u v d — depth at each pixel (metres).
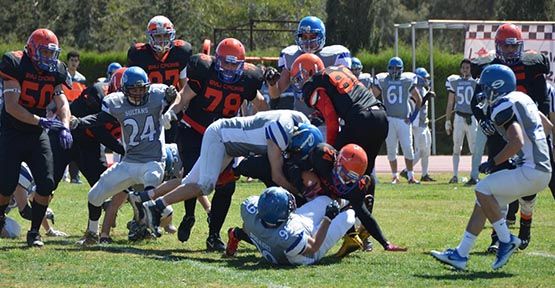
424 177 30.72
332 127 14.62
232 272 12.87
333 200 13.92
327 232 13.53
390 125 29.36
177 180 14.97
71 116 15.78
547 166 13.23
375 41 66.06
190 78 15.56
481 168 13.07
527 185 13.16
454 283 12.26
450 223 19.09
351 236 14.20
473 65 16.95
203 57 15.64
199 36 68.12
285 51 17.16
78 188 27.17
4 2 66.06
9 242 15.95
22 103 15.30
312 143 13.93
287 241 13.20
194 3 68.88
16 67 15.09
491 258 14.54
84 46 66.62
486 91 13.22
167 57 18.47
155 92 15.34
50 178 15.34
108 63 47.53
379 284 12.08
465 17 80.75
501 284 12.24
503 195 13.21
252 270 13.05
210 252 14.99
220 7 71.50
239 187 27.50
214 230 15.20
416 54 48.03
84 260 13.80
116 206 16.20
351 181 13.62
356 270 13.12
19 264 13.38
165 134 17.97
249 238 14.02
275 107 17.84
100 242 16.08
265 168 14.20
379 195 25.20
